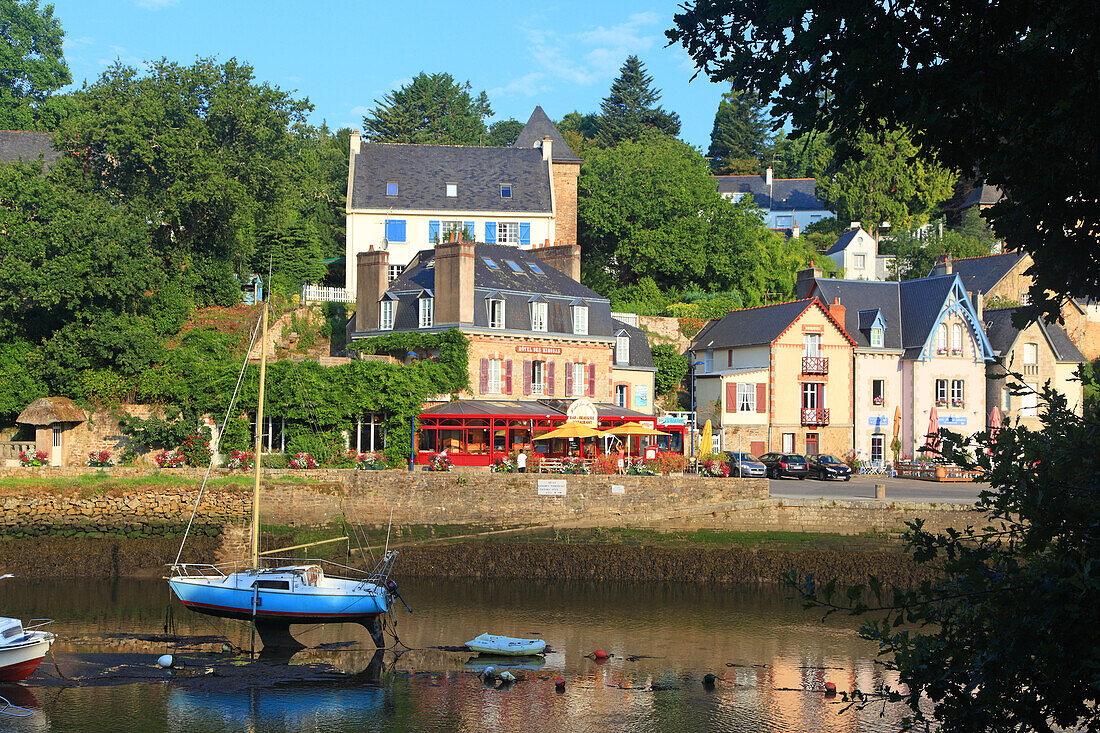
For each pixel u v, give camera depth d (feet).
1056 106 27.48
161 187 179.32
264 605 92.12
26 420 148.66
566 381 175.32
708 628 100.12
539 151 233.96
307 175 245.65
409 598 112.78
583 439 168.25
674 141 268.41
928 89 27.66
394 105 327.47
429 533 135.13
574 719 72.69
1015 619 27.91
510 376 167.73
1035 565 29.25
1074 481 28.50
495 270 173.37
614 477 135.33
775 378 190.29
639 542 133.18
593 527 134.21
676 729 70.90
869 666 86.94
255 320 182.09
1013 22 27.96
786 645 93.66
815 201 359.87
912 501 131.44
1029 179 29.58
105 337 153.79
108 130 171.94
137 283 161.38
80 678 80.53
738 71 31.63
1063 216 29.86
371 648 91.09
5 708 73.10
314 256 207.62
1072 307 215.92
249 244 194.29
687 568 126.62
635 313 215.72
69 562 124.47
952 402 198.80
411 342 166.30
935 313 199.31
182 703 75.15
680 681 82.02
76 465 147.54
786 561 126.11
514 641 91.50
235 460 142.51
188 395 151.12
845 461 190.19
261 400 106.32
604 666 86.28
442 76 343.26
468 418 155.84
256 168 186.70
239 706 74.79
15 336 160.66
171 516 133.08
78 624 96.63
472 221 216.95
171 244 184.96
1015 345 201.26
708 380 196.54
